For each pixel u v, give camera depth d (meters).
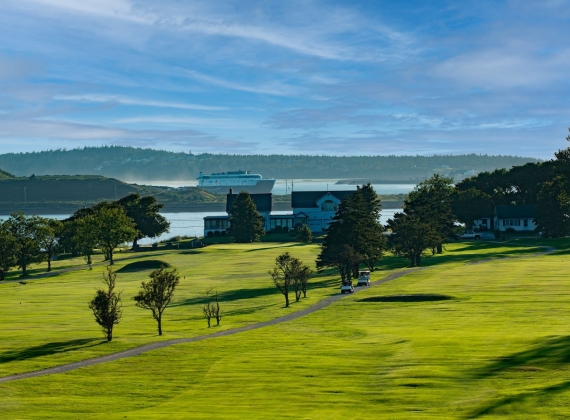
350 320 58.91
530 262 102.38
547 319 53.62
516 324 51.78
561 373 34.81
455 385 33.88
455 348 42.78
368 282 84.56
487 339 45.38
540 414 28.22
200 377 39.06
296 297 74.50
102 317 51.53
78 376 40.19
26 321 64.00
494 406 29.67
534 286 74.88
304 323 58.12
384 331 52.03
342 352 44.09
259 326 57.66
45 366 43.09
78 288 96.56
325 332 52.97
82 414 32.53
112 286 54.59
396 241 106.69
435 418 28.62
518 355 39.66
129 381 38.75
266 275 103.12
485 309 61.06
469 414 29.02
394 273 96.38
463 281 82.56
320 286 88.12
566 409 28.67
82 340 51.84
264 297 78.88
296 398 33.38
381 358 41.69
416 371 37.09
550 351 40.12
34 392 36.84
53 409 33.44
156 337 52.88
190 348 47.44
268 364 41.19
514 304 63.00
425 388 33.62
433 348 43.16
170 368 41.66
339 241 91.62
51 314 69.38
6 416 32.38
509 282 79.31
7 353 47.19
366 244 93.00
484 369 36.72
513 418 28.00
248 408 32.00
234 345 48.09
